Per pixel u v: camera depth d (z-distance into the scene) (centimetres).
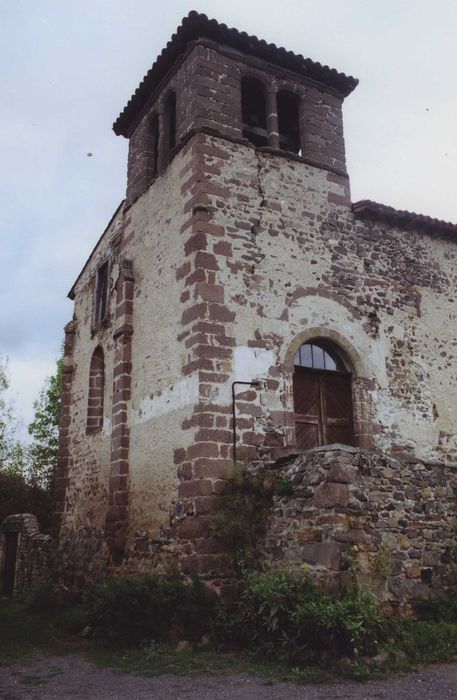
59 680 663
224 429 931
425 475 838
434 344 1216
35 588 1355
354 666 619
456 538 834
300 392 1054
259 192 1094
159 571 948
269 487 841
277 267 1064
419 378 1172
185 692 591
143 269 1197
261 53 1197
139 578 862
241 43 1174
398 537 776
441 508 834
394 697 545
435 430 1159
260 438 955
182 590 815
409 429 1125
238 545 851
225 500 873
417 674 614
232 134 1112
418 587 770
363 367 1101
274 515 826
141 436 1087
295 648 659
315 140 1216
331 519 733
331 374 1094
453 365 1230
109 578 1073
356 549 731
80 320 1585
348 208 1194
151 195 1218
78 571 1249
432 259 1279
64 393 1562
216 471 905
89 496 1305
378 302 1169
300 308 1067
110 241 1438
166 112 1257
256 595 732
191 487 905
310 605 665
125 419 1143
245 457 930
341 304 1118
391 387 1129
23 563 1505
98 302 1480
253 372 984
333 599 687
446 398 1195
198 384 934
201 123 1090
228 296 999
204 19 1131
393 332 1168
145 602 802
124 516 1090
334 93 1284
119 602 804
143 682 636
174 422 986
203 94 1112
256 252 1052
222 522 855
